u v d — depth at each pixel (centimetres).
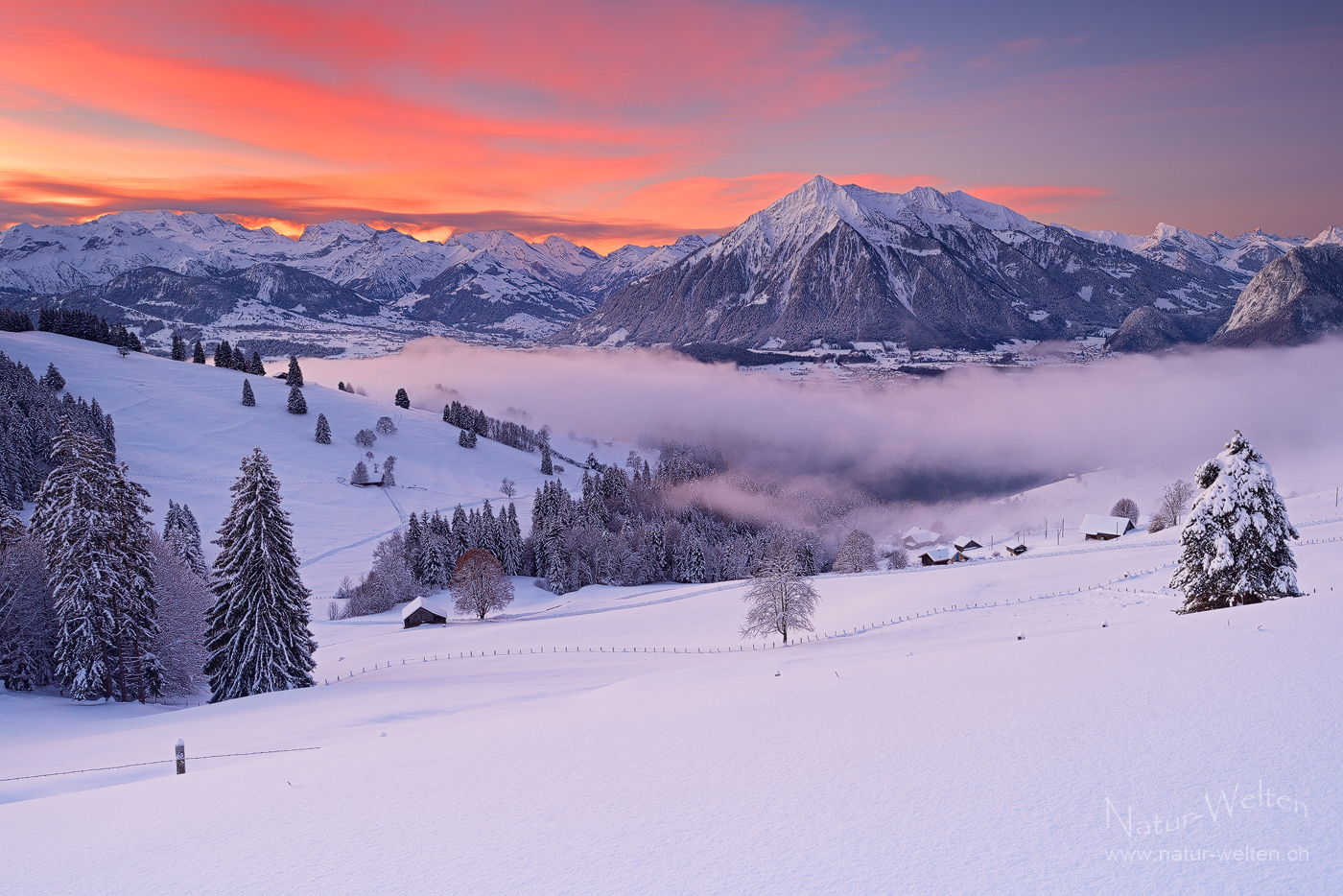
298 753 1969
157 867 1184
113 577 4878
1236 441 3825
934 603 7025
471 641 7869
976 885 911
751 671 3562
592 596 12294
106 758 2733
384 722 3203
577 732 1858
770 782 1349
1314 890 840
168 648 5762
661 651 6488
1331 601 2695
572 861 1076
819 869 990
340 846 1208
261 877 1109
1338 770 1160
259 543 4928
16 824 1498
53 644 5088
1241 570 3681
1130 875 910
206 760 2489
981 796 1195
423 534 13725
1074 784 1209
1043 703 1697
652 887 973
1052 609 5988
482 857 1118
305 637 5200
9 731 3712
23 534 5584
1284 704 1502
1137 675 1861
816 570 15038
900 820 1130
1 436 12525
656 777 1432
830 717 1778
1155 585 6331
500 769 1570
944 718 1662
